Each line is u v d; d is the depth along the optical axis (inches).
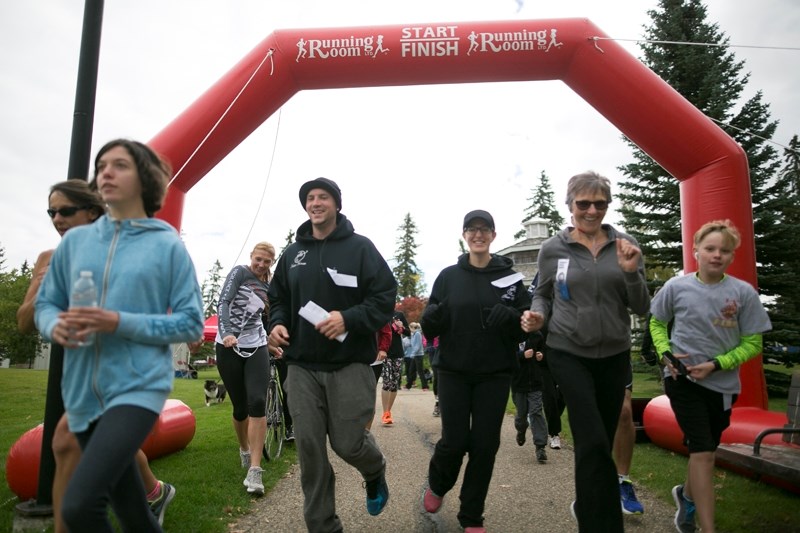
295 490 173.6
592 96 249.8
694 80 564.4
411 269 2265.0
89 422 80.0
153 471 190.2
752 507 149.9
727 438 194.9
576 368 120.5
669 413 222.1
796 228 514.3
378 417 362.0
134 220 85.6
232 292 188.5
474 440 130.6
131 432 75.2
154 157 91.4
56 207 109.4
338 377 121.7
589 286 122.6
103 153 87.8
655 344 130.0
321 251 129.3
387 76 250.5
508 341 134.9
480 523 130.1
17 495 149.0
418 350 622.2
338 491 174.4
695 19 564.1
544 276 132.1
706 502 115.7
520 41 242.1
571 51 243.4
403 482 185.2
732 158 232.1
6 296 1764.3
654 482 177.2
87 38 150.2
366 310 120.3
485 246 141.3
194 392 645.9
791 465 127.4
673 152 240.4
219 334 185.6
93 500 70.6
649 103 237.3
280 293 133.3
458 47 242.4
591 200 124.8
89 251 83.5
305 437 118.4
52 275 86.3
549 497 166.6
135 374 78.5
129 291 81.0
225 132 238.7
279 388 243.9
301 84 253.0
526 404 242.4
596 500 110.0
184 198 235.5
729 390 121.6
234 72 240.2
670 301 129.7
